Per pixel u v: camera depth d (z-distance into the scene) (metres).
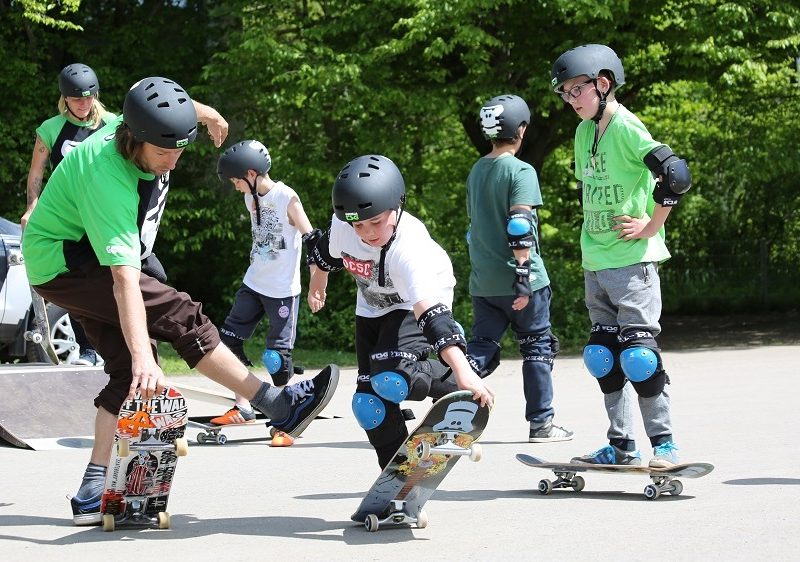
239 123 20.61
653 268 6.06
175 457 5.05
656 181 5.89
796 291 25.58
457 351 4.64
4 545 4.77
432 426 4.74
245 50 18.73
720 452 7.20
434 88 19.16
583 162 6.20
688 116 22.48
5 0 20.53
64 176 4.95
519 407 10.55
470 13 18.17
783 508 5.30
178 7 21.66
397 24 17.98
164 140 4.75
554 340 8.27
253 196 8.99
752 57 18.75
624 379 6.19
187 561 4.42
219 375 5.11
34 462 7.35
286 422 5.24
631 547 4.54
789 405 9.87
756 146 20.61
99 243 4.76
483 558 4.40
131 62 21.16
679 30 18.89
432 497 5.90
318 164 19.41
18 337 11.34
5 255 11.19
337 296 19.50
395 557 4.45
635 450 6.20
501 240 8.12
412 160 20.47
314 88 18.75
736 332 20.88
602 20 18.56
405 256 4.80
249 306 9.08
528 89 18.67
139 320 4.72
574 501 5.72
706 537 4.70
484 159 8.20
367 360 5.21
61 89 8.95
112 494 5.04
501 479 6.50
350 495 6.07
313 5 20.22
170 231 20.02
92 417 8.55
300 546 4.70
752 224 25.83
